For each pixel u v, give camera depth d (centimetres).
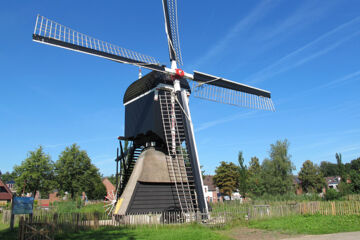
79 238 1085
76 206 2406
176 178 1638
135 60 1554
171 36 1798
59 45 1310
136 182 1529
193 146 1552
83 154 3691
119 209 1525
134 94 1881
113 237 1075
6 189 5162
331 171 10344
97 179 3916
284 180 3569
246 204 2641
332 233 1202
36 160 3125
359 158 7400
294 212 1808
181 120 1694
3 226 1509
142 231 1201
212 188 6078
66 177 3528
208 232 1129
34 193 3192
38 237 1028
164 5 1814
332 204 1822
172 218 1473
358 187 3077
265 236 1158
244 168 3919
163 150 1742
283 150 3706
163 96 1706
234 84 1970
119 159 2006
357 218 1608
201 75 1806
